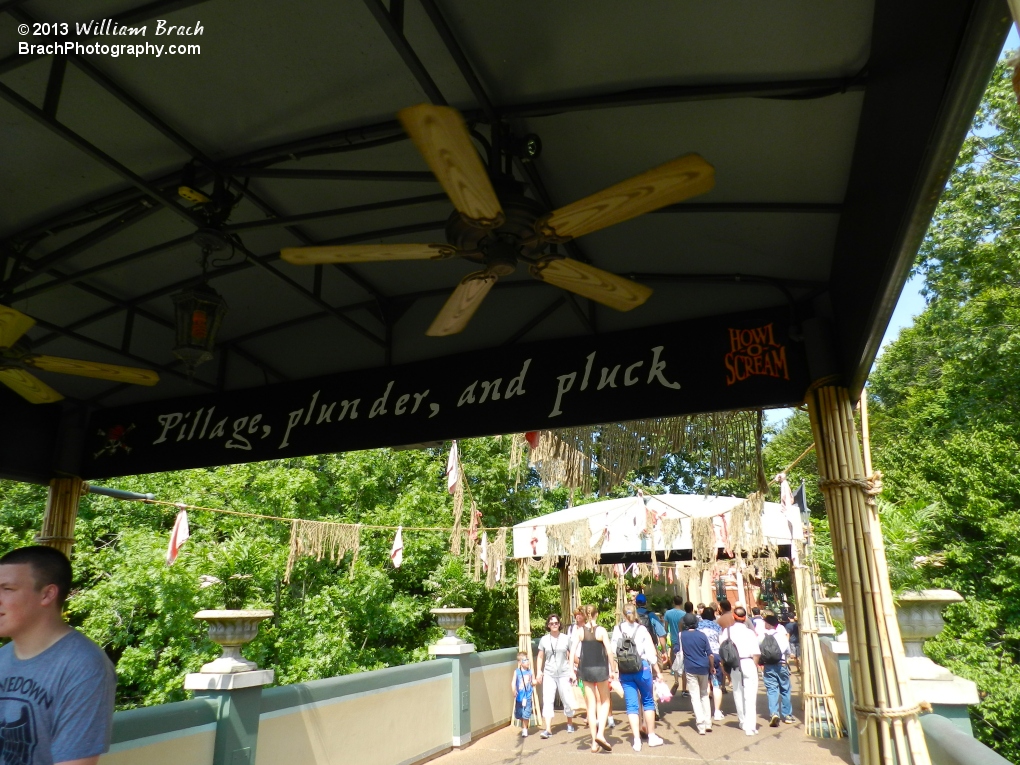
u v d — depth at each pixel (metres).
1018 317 10.71
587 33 2.82
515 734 8.57
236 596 11.20
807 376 3.98
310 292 4.91
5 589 2.13
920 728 3.27
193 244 4.32
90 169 3.62
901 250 2.29
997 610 8.43
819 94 2.93
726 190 3.62
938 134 1.73
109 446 5.70
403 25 2.81
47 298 4.77
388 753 6.75
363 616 11.70
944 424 11.70
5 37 2.85
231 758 4.85
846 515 3.58
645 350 4.40
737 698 8.30
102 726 2.06
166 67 3.05
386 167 3.74
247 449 5.25
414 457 13.53
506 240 2.93
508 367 4.72
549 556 9.89
